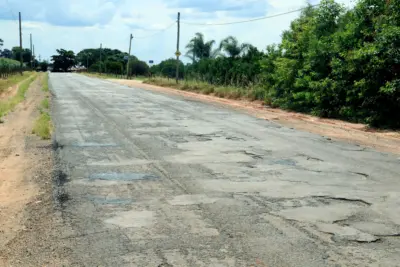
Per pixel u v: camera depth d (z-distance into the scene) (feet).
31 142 34.45
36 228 16.44
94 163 27.20
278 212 18.33
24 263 13.52
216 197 20.39
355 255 14.17
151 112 57.36
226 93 90.43
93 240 15.21
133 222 16.98
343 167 27.14
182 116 53.47
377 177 24.72
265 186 22.45
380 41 48.44
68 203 19.35
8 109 57.11
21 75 183.73
